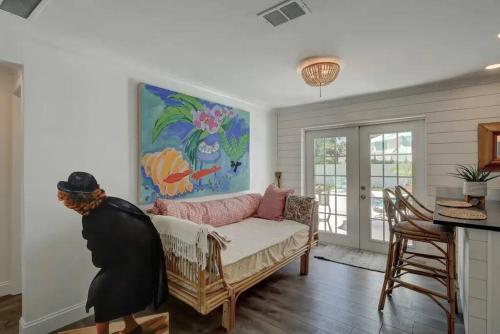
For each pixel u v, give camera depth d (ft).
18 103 8.38
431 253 10.94
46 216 6.56
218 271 6.40
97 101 7.54
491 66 8.61
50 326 6.59
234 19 5.81
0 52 5.92
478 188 7.37
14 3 5.19
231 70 8.86
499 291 5.29
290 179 14.71
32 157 6.35
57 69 6.78
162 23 5.96
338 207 13.61
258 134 13.92
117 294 5.36
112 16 5.65
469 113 9.91
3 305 7.77
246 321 7.00
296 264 11.18
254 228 9.84
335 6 5.32
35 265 6.40
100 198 5.44
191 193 10.11
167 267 6.97
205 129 10.68
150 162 8.73
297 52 7.51
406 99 11.20
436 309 7.56
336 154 13.64
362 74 9.34
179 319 7.10
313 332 6.56
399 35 6.53
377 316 7.23
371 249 12.64
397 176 11.96
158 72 8.98
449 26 6.10
